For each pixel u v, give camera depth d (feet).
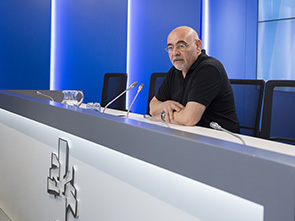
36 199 5.39
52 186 4.78
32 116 4.88
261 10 13.92
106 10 14.52
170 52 6.30
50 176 4.82
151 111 6.65
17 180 6.13
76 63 13.98
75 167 4.23
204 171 2.26
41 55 13.08
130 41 15.51
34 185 5.42
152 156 2.69
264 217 1.91
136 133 2.86
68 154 4.35
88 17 14.12
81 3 13.94
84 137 3.61
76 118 3.74
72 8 13.76
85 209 4.07
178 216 2.77
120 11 14.85
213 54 15.51
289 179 1.77
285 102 6.40
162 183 2.92
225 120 6.13
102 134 3.31
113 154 3.54
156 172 2.98
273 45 13.66
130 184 3.30
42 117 4.56
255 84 6.75
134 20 15.52
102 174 3.73
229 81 6.51
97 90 14.56
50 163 4.86
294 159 1.87
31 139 5.45
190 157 2.36
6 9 12.26
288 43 13.25
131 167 3.28
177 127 5.24
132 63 15.57
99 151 3.76
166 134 2.56
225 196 2.38
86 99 14.30
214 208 2.46
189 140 2.37
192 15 15.48
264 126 6.52
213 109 6.13
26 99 5.09
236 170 2.05
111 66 14.82
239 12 14.51
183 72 6.45
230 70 14.92
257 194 1.93
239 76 14.64
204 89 5.73
